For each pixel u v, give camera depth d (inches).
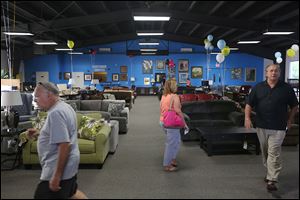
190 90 479.8
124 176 156.5
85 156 167.2
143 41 716.0
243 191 135.3
